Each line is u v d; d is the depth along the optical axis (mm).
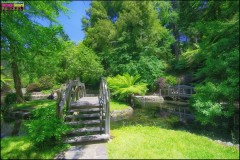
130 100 16906
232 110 10289
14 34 7738
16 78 12555
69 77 23031
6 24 7414
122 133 7039
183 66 22219
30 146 5797
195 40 29312
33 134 5695
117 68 22594
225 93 9492
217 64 10516
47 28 10352
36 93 21734
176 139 6266
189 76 21531
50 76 22359
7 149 5625
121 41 22656
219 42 11344
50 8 9422
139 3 21812
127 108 13836
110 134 6902
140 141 6043
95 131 7035
